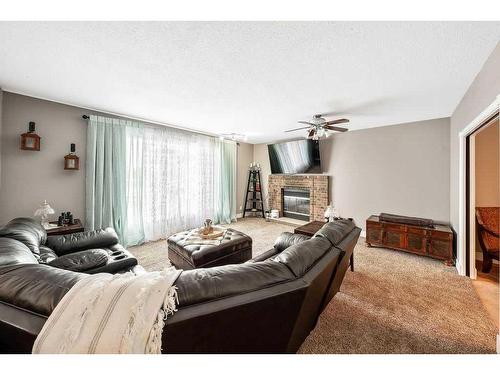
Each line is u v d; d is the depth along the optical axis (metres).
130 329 0.67
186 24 1.38
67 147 3.04
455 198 2.94
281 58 1.77
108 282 0.79
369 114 3.29
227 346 0.86
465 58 1.73
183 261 2.42
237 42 1.56
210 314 0.74
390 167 3.93
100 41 1.57
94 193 3.24
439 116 3.36
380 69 1.93
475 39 1.48
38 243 1.86
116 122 3.42
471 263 2.50
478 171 2.99
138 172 3.72
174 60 1.82
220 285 0.82
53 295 0.77
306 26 1.38
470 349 1.45
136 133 3.69
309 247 1.23
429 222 3.13
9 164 2.62
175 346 0.74
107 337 0.65
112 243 2.37
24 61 1.86
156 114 3.43
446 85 2.24
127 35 1.50
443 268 2.75
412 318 1.76
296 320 0.98
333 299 2.04
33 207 2.80
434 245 2.96
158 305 0.71
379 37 1.48
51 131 2.90
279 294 0.85
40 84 2.35
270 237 4.21
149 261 3.01
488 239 2.64
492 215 2.77
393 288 2.25
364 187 4.26
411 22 1.33
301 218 5.45
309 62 1.82
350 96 2.58
